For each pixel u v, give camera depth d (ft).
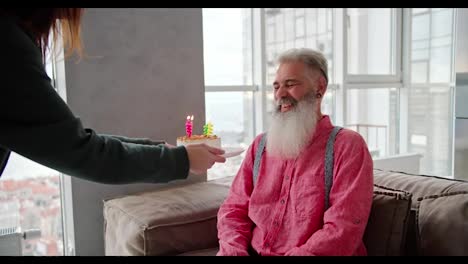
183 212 5.66
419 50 12.48
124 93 6.67
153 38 6.88
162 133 7.09
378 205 4.71
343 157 4.55
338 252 4.08
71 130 1.97
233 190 5.49
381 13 12.01
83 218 6.50
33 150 1.92
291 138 4.84
